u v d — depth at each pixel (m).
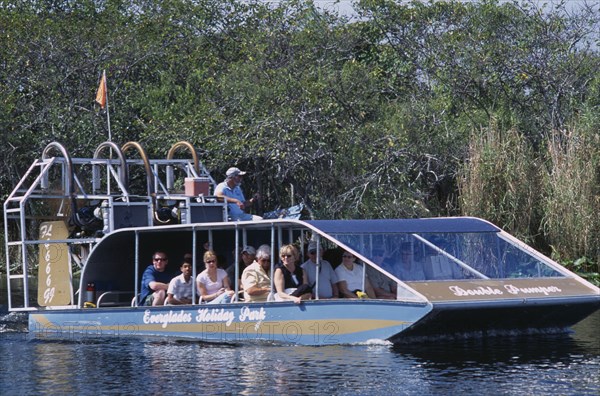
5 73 51.19
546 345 22.75
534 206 39.56
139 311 25.38
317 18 54.00
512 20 49.75
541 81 46.09
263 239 28.78
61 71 51.78
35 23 53.53
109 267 27.42
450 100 46.66
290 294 23.33
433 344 22.69
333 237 22.69
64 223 27.81
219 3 58.06
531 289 23.47
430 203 44.56
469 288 22.77
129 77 53.78
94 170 28.84
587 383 18.38
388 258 23.00
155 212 27.30
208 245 25.88
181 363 20.86
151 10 59.41
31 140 50.19
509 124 44.31
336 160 44.84
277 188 48.19
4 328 27.89
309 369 19.78
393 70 52.38
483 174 39.56
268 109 46.72
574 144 39.44
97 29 54.97
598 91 45.25
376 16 52.47
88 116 49.28
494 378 18.86
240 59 54.34
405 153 44.09
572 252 38.44
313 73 47.94
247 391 17.92
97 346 23.62
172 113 48.09
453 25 51.06
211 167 46.22
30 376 19.77
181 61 54.31
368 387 18.09
